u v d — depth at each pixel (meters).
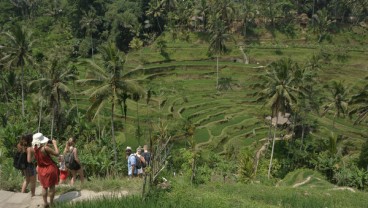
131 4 103.06
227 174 36.22
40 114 46.38
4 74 64.88
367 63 86.94
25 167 12.23
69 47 87.06
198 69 86.38
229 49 92.62
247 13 97.19
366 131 66.06
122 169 27.55
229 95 76.12
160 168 12.27
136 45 93.19
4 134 34.47
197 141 54.56
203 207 11.34
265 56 90.31
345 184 41.78
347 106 59.00
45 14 108.25
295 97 44.62
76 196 12.73
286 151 52.81
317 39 98.31
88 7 101.75
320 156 47.19
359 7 103.56
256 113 67.25
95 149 38.88
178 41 96.12
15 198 12.25
